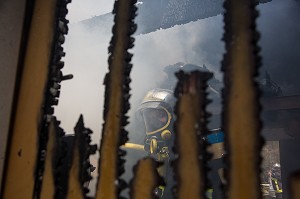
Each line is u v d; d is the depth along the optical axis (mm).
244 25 816
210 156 800
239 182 723
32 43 1139
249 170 718
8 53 1104
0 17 1125
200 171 779
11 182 1016
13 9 1146
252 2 822
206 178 772
